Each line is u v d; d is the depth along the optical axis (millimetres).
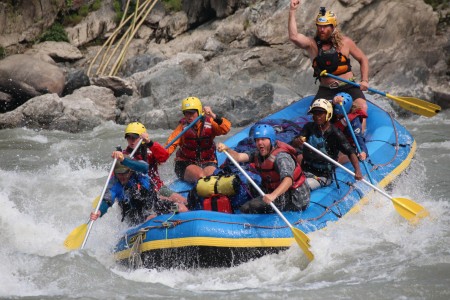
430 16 53156
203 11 61375
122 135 45812
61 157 39812
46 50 60000
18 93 51469
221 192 23109
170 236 21484
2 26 61375
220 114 47781
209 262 21266
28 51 60344
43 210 28969
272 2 58469
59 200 30344
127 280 20578
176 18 61438
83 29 63469
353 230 23141
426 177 31547
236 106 48406
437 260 20953
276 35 55062
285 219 21344
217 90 51000
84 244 22344
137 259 22016
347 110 27094
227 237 21141
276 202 22438
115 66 57688
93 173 35625
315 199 23641
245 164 26047
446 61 52719
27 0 62750
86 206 29531
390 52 53062
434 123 46062
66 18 64438
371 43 53625
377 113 32719
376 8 54031
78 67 59781
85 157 39844
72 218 28109
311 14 54750
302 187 22562
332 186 24812
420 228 24172
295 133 28719
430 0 55750
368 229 23391
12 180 33562
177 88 50969
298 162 23594
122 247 22578
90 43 63125
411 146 31000
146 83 51625
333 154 24516
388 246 22406
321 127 24156
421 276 19859
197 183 23453
